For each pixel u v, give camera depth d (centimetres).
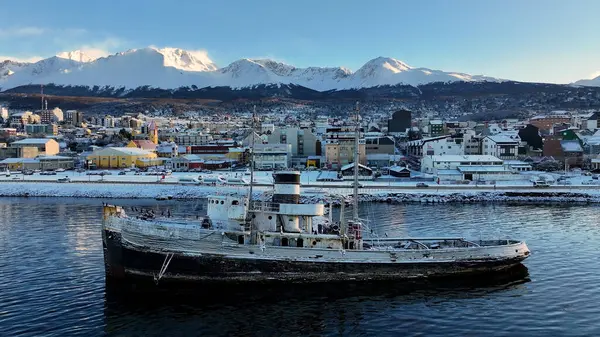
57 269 6288
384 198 13888
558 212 11550
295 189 5956
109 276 5825
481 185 15662
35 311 4884
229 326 4606
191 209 12231
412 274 5847
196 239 5606
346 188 15088
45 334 4369
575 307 5000
